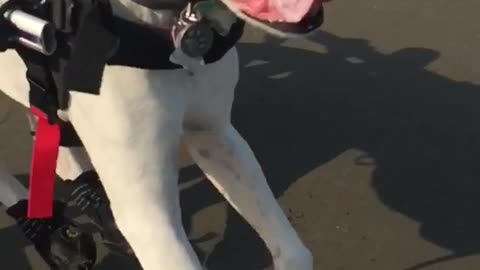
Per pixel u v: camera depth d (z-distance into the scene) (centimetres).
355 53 258
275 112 235
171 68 137
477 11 278
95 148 147
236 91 243
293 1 116
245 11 120
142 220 144
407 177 212
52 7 132
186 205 203
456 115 233
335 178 212
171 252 143
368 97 240
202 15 130
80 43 130
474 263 187
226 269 186
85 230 187
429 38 265
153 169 143
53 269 181
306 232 196
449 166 215
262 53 258
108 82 138
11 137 226
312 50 259
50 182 153
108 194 148
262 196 159
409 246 192
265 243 174
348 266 187
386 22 273
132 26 132
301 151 221
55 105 145
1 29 133
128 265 186
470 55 258
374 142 224
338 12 278
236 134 160
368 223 198
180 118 143
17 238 194
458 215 200
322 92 242
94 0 130
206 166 161
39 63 139
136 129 141
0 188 186
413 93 242
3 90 168
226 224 197
